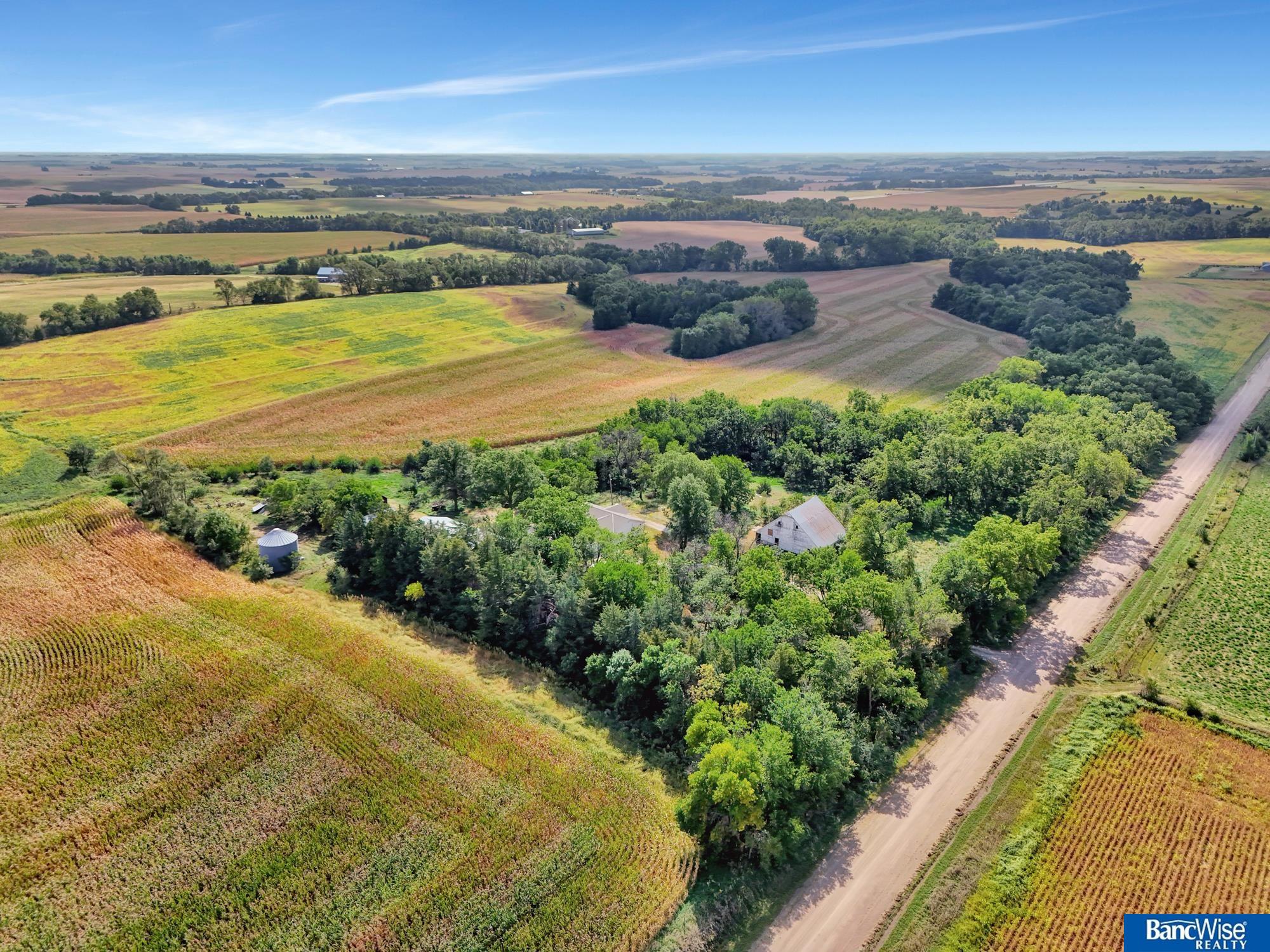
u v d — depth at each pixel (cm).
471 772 5441
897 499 9950
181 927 4297
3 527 8812
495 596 7169
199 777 5312
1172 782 5488
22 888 4528
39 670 6375
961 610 6994
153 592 7662
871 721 5962
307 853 4747
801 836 4959
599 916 4412
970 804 5334
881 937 4381
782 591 6831
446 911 4394
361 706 6050
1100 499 9462
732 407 12431
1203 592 8100
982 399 12912
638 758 5762
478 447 11144
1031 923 4444
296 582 8175
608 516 9294
